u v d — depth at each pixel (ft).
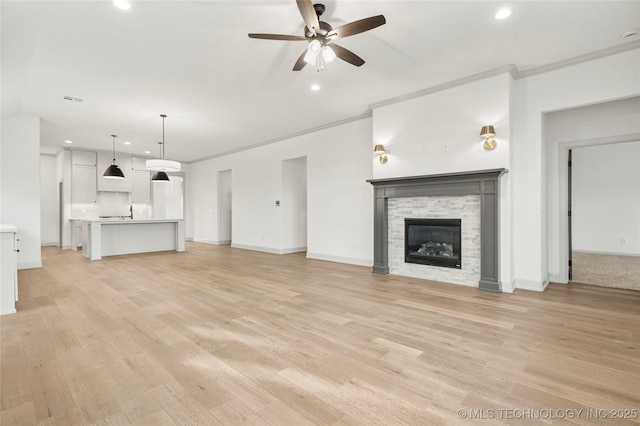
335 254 21.31
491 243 13.38
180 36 10.51
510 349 7.94
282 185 25.62
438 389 6.21
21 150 18.54
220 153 31.58
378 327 9.44
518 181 13.89
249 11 9.23
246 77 13.79
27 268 18.75
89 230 23.13
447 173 14.19
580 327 9.36
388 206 17.22
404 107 16.22
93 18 9.40
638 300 12.10
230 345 8.23
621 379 6.53
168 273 17.49
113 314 10.63
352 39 10.93
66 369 6.98
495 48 11.61
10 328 9.37
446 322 9.82
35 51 11.25
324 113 18.99
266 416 5.41
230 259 22.71
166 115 19.10
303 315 10.52
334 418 5.36
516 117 13.89
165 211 35.06
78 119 19.75
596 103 12.35
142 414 5.46
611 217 24.40
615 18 9.71
